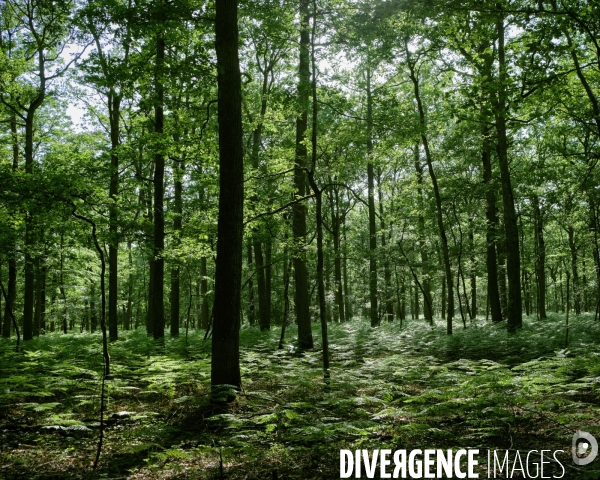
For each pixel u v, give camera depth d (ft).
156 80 34.83
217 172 43.21
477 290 132.87
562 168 58.34
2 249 50.75
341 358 43.65
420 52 52.60
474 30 37.68
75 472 16.67
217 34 28.17
